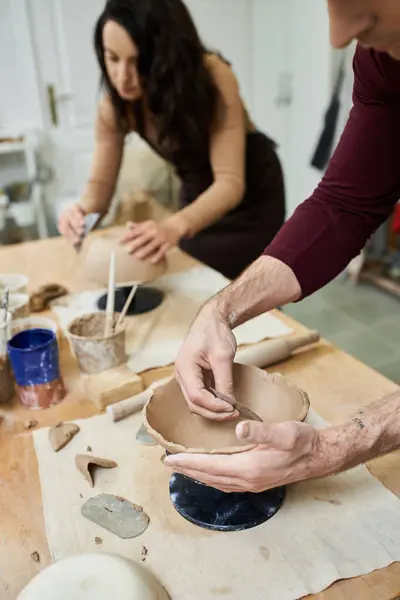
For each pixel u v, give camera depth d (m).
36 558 0.71
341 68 2.71
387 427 0.71
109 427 0.95
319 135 3.02
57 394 1.03
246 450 0.69
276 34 3.26
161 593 0.64
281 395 0.84
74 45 2.92
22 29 2.81
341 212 1.01
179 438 0.81
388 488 0.80
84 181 3.19
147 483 0.83
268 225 1.79
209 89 1.48
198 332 0.90
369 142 0.96
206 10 3.09
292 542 0.71
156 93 1.45
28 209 3.01
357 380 1.04
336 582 0.66
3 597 0.66
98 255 1.36
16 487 0.84
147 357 1.16
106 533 0.74
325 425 0.92
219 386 0.84
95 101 3.06
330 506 0.77
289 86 3.33
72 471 0.86
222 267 1.78
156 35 1.36
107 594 0.61
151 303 1.38
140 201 3.06
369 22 0.52
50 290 1.45
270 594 0.65
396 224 2.78
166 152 1.67
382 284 3.00
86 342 1.08
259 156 1.73
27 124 3.00
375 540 0.71
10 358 1.00
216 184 1.55
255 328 1.23
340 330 2.66
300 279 1.00
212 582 0.67
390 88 0.89
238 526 0.74
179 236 1.43
